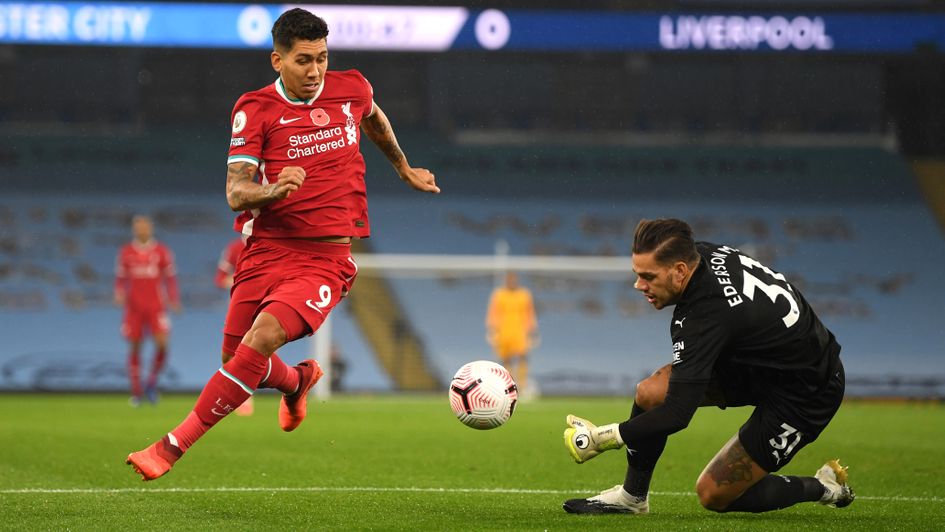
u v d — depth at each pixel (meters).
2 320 84.44
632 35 78.69
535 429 43.09
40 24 76.25
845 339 87.12
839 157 101.31
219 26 76.88
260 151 19.28
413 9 76.94
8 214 91.88
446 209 96.62
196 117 102.00
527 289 92.62
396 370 87.38
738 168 100.75
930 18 78.50
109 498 21.59
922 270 92.25
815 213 96.81
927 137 102.25
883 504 21.84
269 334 18.61
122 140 99.44
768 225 95.94
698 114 103.38
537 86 103.06
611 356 88.19
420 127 102.94
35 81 100.69
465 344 88.88
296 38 18.86
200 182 97.00
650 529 17.70
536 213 96.69
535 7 87.38
